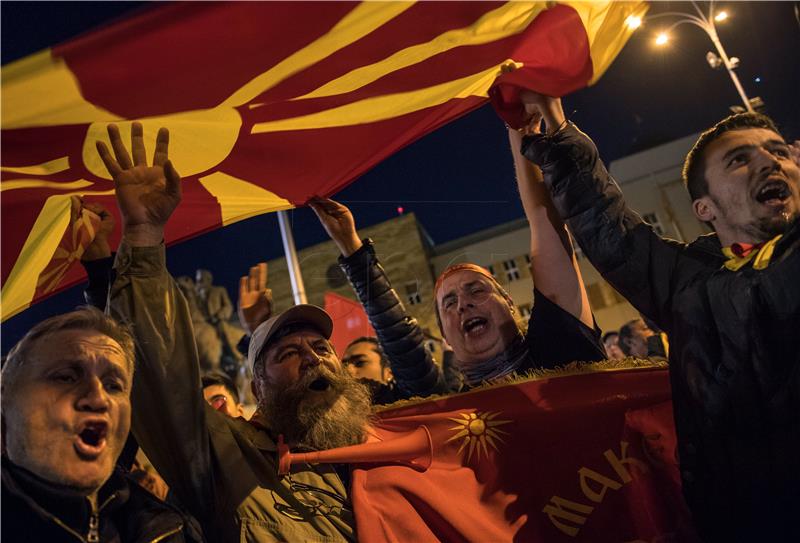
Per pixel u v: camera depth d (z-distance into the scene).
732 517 2.36
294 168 3.02
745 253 2.44
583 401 2.77
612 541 2.50
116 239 3.01
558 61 2.81
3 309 2.82
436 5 2.37
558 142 2.64
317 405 2.70
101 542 1.95
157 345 2.25
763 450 2.33
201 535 2.17
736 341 2.38
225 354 11.55
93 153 2.43
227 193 3.06
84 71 1.95
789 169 2.45
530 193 3.09
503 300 3.14
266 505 2.33
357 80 2.56
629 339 4.54
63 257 2.75
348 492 2.55
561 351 2.93
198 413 2.30
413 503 2.49
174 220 3.16
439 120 3.09
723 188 2.49
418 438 2.66
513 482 2.62
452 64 2.69
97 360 2.00
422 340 3.45
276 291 11.45
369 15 2.26
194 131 2.59
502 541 2.46
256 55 2.22
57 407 1.91
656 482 2.60
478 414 2.78
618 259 2.57
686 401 2.47
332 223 3.52
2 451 1.93
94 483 1.91
